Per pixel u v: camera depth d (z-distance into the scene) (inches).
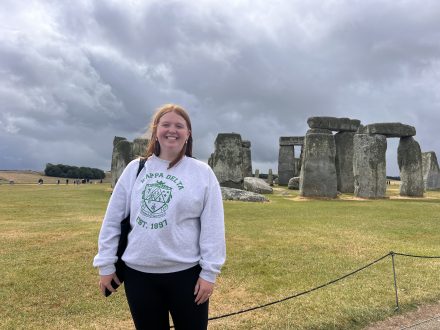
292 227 491.5
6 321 217.2
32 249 365.7
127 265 128.9
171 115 131.3
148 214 124.6
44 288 266.7
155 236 123.0
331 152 916.6
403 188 1013.2
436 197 993.5
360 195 929.5
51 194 968.3
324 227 493.7
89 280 283.9
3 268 306.5
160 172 129.9
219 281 288.0
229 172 975.6
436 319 230.8
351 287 278.1
